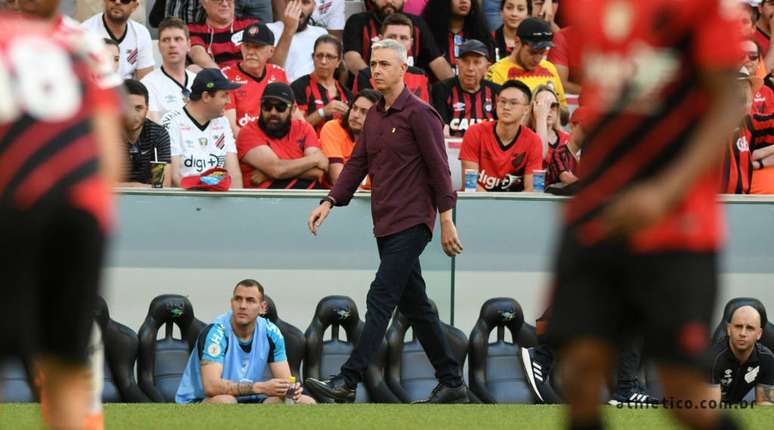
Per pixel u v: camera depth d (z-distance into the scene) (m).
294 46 40.88
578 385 12.67
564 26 44.03
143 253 31.78
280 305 32.28
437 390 27.92
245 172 34.16
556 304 12.65
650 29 12.20
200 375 28.34
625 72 12.34
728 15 11.85
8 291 10.87
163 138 32.78
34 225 10.77
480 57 38.25
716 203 12.47
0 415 22.48
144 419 22.81
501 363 31.52
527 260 33.19
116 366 29.28
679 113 12.21
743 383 28.56
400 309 27.81
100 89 11.40
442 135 27.23
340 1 43.16
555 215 33.16
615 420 23.30
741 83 34.00
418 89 38.28
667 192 11.68
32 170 10.81
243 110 37.12
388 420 23.34
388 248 27.00
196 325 30.48
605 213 12.38
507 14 42.72
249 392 27.81
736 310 28.30
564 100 40.25
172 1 40.47
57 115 10.98
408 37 39.66
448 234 27.25
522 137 35.28
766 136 36.09
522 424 22.98
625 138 12.37
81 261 10.92
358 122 34.56
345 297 31.11
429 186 27.22
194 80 33.25
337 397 26.53
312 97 37.75
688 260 12.29
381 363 30.81
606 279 12.55
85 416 11.45
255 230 32.22
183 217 31.94
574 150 33.75
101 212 10.99
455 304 32.94
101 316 29.02
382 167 27.14
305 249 32.34
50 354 11.11
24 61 10.98
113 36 38.09
